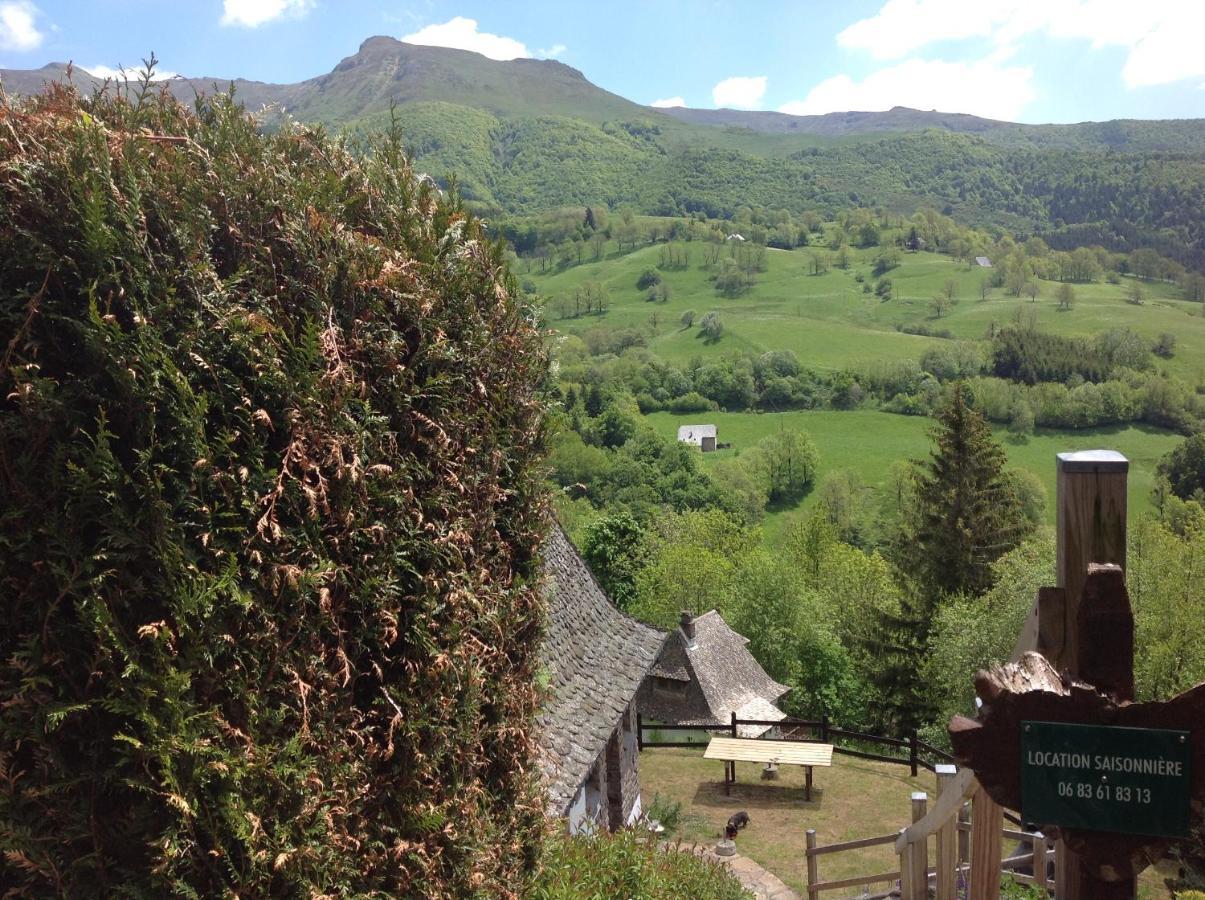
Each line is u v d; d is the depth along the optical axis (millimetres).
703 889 8039
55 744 3008
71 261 3127
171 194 3410
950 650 27812
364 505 3775
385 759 3867
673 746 20484
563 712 9406
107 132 3365
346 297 3910
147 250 3252
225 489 3279
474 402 4594
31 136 3201
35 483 3010
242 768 3207
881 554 44656
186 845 3092
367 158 4582
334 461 3645
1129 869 2619
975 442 32906
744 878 13531
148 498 3105
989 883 4945
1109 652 2672
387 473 3875
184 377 3213
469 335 4512
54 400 3006
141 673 3008
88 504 3051
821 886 10047
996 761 2693
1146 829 2572
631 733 12977
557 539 12062
